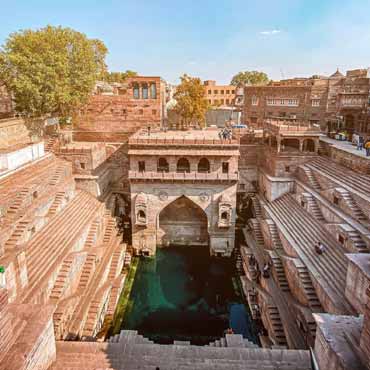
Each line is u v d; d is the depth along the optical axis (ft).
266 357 47.11
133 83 137.08
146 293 86.58
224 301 83.71
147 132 121.70
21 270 55.06
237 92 229.66
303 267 68.33
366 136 119.55
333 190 83.56
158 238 108.47
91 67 117.70
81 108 135.74
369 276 46.42
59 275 65.92
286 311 66.18
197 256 103.81
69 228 82.38
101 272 79.36
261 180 121.39
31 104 104.06
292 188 107.86
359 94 127.13
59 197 89.71
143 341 60.29
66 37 112.88
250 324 75.31
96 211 98.89
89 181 107.45
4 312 35.24
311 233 79.77
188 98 141.28
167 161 96.12
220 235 101.04
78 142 134.41
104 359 45.47
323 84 152.35
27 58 101.09
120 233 108.06
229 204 97.50
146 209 98.17
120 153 125.49
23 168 89.25
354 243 64.49
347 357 33.78
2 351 34.58
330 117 148.56
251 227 105.40
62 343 49.80
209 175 95.55
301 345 56.80
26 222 69.72
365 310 33.40
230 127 143.54
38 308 42.88
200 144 94.32
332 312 55.47
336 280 61.05
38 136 116.37
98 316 67.21
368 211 71.46
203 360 45.70
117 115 139.74
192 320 76.74
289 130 107.14
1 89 127.95
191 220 107.76
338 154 102.12
